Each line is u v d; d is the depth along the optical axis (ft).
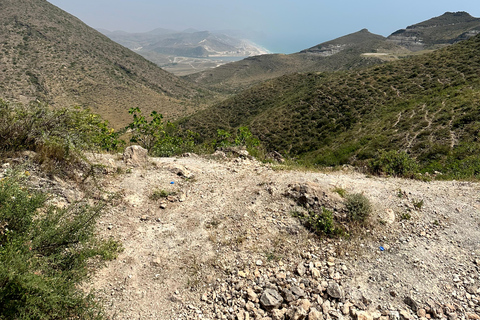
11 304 7.68
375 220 16.31
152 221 16.12
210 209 17.56
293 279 12.64
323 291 12.07
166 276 12.46
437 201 19.07
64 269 10.34
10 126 15.56
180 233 15.26
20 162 14.99
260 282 12.46
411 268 13.30
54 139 16.17
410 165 26.30
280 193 18.95
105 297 10.78
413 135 63.05
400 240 15.15
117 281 11.69
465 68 112.16
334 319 10.68
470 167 30.76
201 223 16.19
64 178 16.03
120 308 10.51
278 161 30.89
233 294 11.84
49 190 14.40
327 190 18.10
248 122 145.59
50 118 16.79
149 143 32.07
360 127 98.07
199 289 12.02
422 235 15.56
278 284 12.40
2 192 9.80
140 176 20.29
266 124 129.29
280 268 13.28
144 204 17.39
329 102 128.98
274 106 161.27
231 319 10.74
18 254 8.39
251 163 26.48
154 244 14.26
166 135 32.91
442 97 87.92
